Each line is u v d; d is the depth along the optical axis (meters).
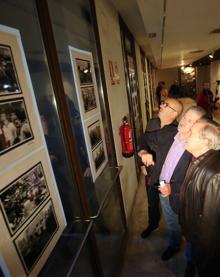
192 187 1.18
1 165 0.68
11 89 0.74
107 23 2.23
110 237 1.85
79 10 1.54
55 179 1.03
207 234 1.13
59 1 1.23
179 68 17.12
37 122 0.88
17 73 0.77
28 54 0.89
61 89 1.07
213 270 1.21
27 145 0.81
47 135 1.01
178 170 1.51
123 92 2.82
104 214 1.75
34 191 0.84
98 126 1.63
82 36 1.57
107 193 1.55
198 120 1.23
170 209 1.74
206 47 7.04
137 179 3.41
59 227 1.02
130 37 3.88
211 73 9.78
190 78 14.97
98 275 1.44
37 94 0.94
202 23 3.55
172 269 1.85
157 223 2.20
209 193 1.07
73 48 1.28
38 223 0.86
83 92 1.38
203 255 1.21
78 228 1.22
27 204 0.80
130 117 3.14
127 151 2.32
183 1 2.40
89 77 1.51
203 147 1.14
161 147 1.65
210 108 6.07
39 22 0.98
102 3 2.08
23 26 0.87
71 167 1.16
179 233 1.84
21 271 0.76
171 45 5.82
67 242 1.09
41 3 0.97
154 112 10.33
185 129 1.34
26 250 0.79
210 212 1.09
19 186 0.76
